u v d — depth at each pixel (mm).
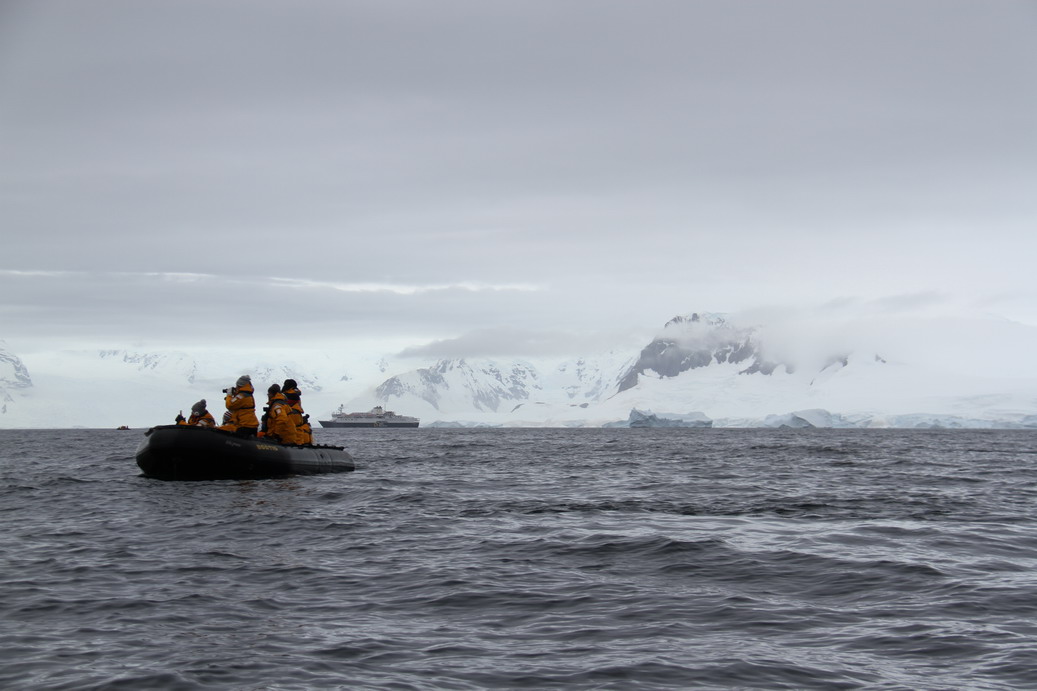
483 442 95000
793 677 8156
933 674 8195
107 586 12117
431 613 10602
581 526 17750
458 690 7836
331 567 13375
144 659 8773
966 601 10836
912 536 16016
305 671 8359
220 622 10195
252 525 18000
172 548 15219
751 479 32438
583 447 75062
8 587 12055
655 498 24156
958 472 37062
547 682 8039
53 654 8953
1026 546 15008
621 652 8953
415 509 20922
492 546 15164
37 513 20375
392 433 178875
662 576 12578
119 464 41906
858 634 9547
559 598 11297
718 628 9867
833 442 92125
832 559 13469
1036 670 8227
